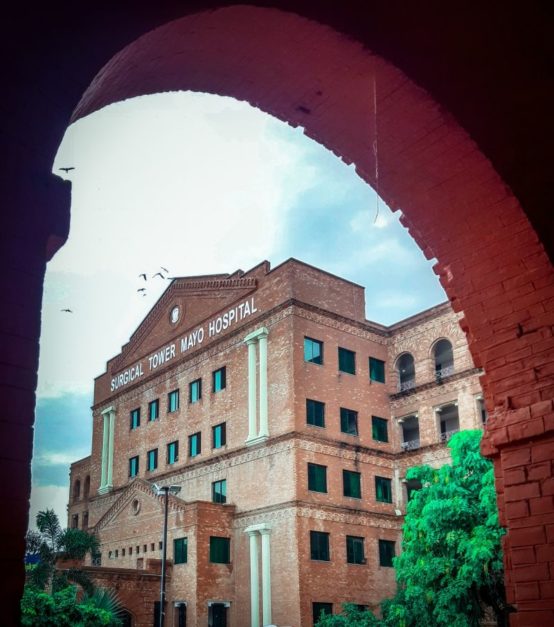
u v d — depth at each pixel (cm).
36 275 373
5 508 335
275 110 659
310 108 646
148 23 439
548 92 656
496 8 645
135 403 5247
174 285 5094
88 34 411
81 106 448
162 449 4834
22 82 383
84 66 406
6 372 352
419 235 695
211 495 4303
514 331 650
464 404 4069
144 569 4038
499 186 630
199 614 3797
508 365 652
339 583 3784
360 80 600
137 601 3822
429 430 4197
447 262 684
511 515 615
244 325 4366
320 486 3900
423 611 2702
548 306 633
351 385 4244
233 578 3975
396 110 620
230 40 544
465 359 4119
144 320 5353
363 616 3170
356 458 4116
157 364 5103
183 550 4000
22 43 386
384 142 654
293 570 3666
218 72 591
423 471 2941
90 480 5581
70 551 3241
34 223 378
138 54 480
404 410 4344
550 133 653
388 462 4284
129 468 5138
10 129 376
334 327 4269
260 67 593
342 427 4122
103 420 5544
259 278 4362
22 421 350
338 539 3872
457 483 2816
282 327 4116
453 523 2689
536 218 631
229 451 4231
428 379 4266
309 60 584
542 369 632
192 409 4659
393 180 681
